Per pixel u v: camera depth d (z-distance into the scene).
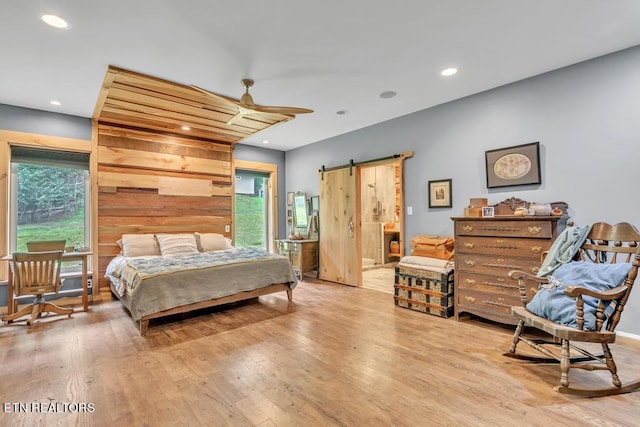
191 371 2.29
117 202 4.48
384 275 6.03
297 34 2.46
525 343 2.63
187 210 5.12
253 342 2.81
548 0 2.11
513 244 2.93
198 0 2.04
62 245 3.69
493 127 3.54
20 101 3.71
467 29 2.44
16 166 3.94
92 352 2.61
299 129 5.07
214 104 3.79
